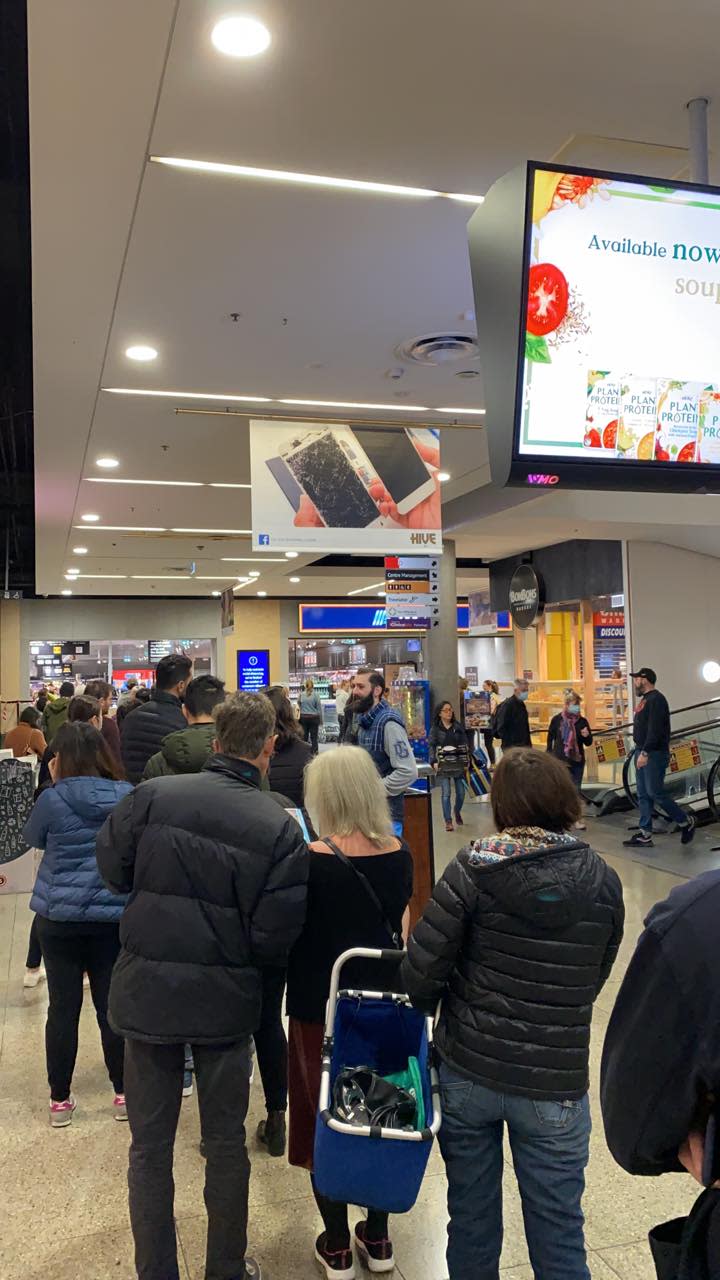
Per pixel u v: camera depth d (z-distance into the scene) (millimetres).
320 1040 2699
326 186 4152
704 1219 1007
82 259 4816
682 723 13086
